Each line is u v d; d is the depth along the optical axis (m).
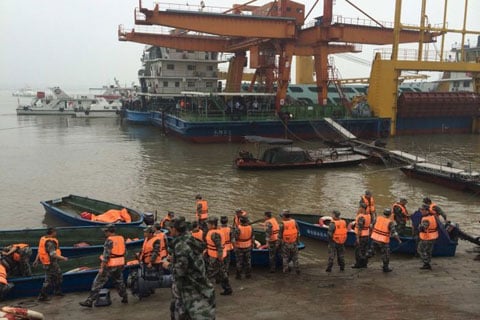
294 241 12.31
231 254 13.59
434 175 27.75
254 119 46.50
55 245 10.57
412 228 15.57
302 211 21.92
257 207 22.56
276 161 32.41
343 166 33.47
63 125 66.81
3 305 10.13
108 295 9.92
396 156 33.59
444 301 9.52
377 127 52.16
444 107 54.88
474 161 36.97
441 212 14.52
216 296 10.33
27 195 24.70
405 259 14.74
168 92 61.03
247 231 11.88
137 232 16.09
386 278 11.68
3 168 32.44
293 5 48.97
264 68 53.16
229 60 60.41
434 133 57.66
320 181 28.72
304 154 33.00
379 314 8.69
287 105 49.81
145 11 40.88
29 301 10.46
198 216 16.16
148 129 61.16
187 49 55.56
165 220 15.48
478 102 56.25
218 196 24.66
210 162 35.22
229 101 47.88
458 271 12.27
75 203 21.42
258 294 10.47
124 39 53.12
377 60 52.09
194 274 5.55
